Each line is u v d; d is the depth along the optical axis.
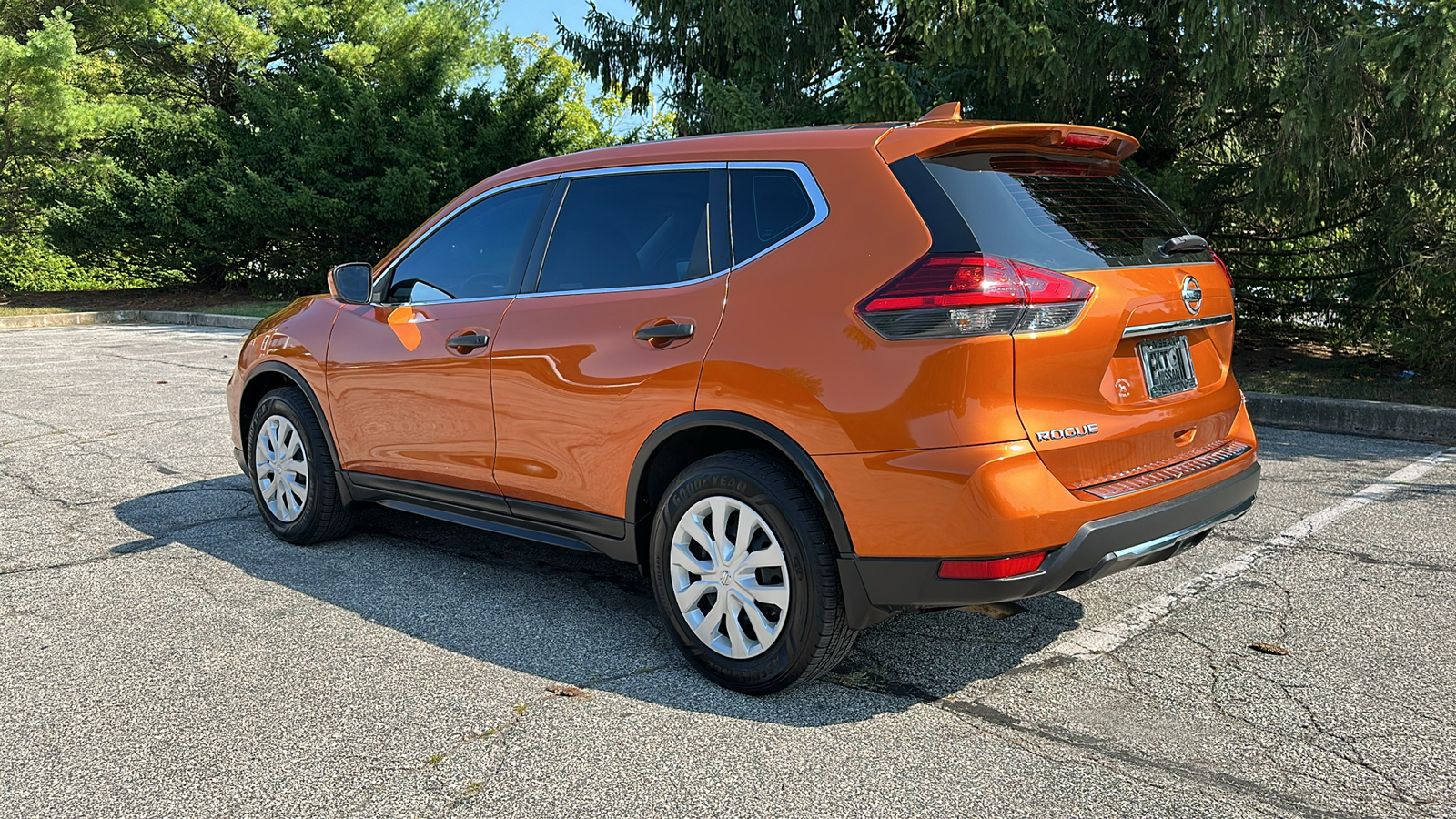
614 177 4.01
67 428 8.23
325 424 4.94
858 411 3.11
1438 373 8.87
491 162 21.84
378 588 4.52
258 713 3.31
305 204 20.30
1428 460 6.78
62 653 3.79
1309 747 3.05
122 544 5.16
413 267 4.70
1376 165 8.95
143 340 15.92
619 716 3.29
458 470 4.36
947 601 3.08
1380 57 7.90
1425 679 3.50
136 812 2.75
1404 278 9.30
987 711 3.30
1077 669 3.62
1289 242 11.10
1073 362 3.14
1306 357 10.77
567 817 2.71
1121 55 9.29
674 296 3.62
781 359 3.26
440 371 4.34
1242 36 8.51
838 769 2.94
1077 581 3.19
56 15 22.30
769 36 12.05
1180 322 3.51
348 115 21.39
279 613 4.21
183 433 8.00
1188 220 10.54
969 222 3.11
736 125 11.39
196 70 26.45
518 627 4.06
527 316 4.06
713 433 3.54
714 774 2.92
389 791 2.84
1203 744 3.07
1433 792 2.80
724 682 3.48
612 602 4.34
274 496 5.22
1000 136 3.37
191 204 21.92
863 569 3.16
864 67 9.55
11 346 15.18
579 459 3.86
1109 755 3.01
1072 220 3.37
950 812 2.71
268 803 2.79
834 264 3.25
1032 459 3.05
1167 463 3.50
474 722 3.25
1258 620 4.05
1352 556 4.80
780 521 3.27
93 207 21.80
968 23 9.00
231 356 13.45
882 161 3.28
